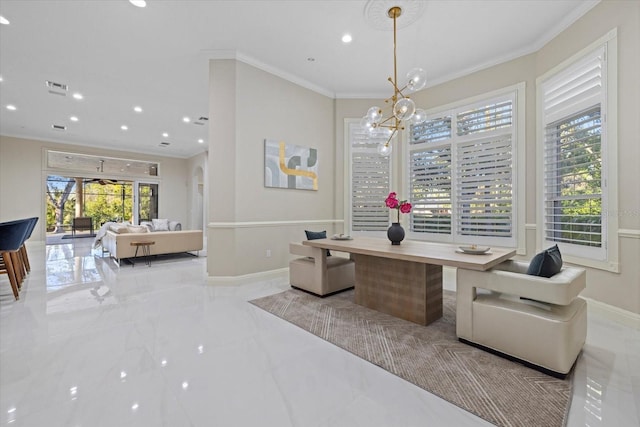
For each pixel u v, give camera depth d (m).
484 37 3.61
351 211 5.36
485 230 4.29
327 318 2.83
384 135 4.68
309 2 3.00
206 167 9.67
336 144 5.38
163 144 9.05
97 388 1.73
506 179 4.07
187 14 3.19
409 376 1.85
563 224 3.31
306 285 3.66
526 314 1.94
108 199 10.48
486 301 2.19
